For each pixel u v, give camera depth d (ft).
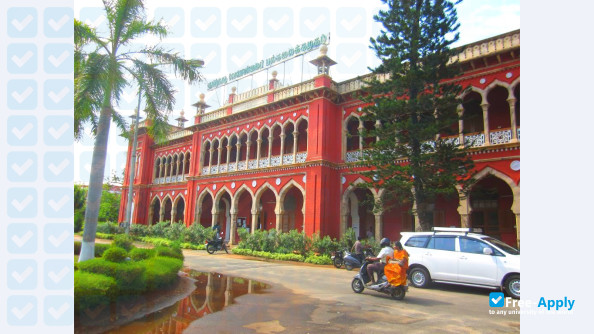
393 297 26.43
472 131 52.39
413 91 42.80
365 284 27.81
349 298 25.81
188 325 18.29
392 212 59.47
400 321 19.75
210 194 84.74
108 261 22.65
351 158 59.16
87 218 30.73
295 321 19.31
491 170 43.96
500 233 49.73
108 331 16.96
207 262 47.16
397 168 41.09
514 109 43.45
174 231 75.66
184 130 97.19
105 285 19.62
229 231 85.25
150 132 38.32
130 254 32.86
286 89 66.69
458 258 29.89
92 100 30.58
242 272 38.55
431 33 41.91
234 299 24.75
